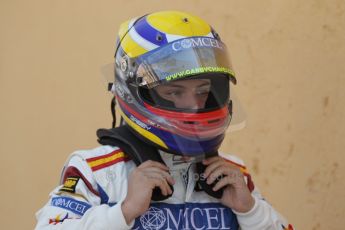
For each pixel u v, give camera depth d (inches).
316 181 195.9
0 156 309.3
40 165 290.4
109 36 258.4
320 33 195.6
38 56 290.7
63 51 279.0
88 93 267.4
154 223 126.0
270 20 206.1
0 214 311.9
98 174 126.0
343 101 191.5
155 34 130.1
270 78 205.8
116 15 255.4
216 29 219.8
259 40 208.5
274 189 204.8
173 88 128.5
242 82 212.4
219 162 129.3
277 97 204.2
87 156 128.3
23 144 298.5
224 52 132.6
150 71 127.5
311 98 197.2
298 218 199.3
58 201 124.4
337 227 191.5
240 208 128.5
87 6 268.2
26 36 297.3
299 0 199.8
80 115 271.0
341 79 192.2
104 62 259.9
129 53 131.7
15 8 303.7
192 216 128.6
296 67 200.1
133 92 130.0
